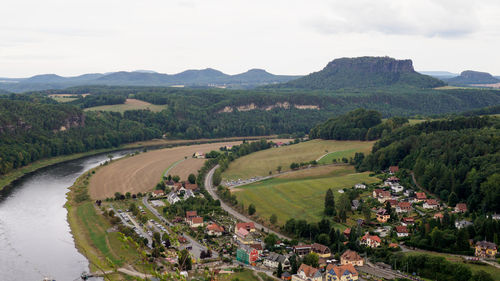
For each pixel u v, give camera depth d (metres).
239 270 167.75
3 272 167.50
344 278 154.88
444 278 154.62
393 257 172.25
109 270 169.00
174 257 175.50
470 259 166.25
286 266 171.00
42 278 163.12
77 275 165.62
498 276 151.12
